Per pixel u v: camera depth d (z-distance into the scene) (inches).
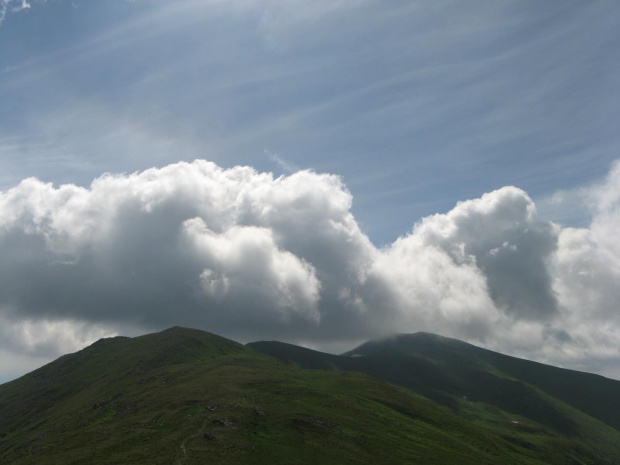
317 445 3909.9
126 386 6653.5
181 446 3553.2
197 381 5856.3
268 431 4028.1
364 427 4586.6
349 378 6870.1
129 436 3890.3
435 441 4768.7
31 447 4360.2
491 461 4623.5
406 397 6535.4
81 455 3518.7
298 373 7096.5
